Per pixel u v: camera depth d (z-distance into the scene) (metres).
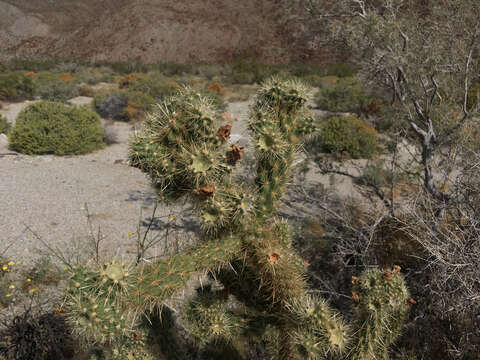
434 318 2.88
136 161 1.34
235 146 1.40
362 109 13.88
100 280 1.09
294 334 1.51
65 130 10.28
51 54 77.81
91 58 74.56
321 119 12.04
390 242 3.70
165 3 83.06
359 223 4.45
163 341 1.86
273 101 1.54
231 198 1.41
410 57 4.23
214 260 1.40
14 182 7.95
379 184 5.16
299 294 1.53
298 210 5.74
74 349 3.20
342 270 3.63
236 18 77.00
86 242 5.30
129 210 6.68
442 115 4.39
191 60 71.75
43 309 3.55
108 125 14.21
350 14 4.79
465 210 3.10
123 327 1.10
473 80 4.70
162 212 6.50
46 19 86.62
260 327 1.74
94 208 6.77
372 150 9.25
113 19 82.25
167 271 1.31
